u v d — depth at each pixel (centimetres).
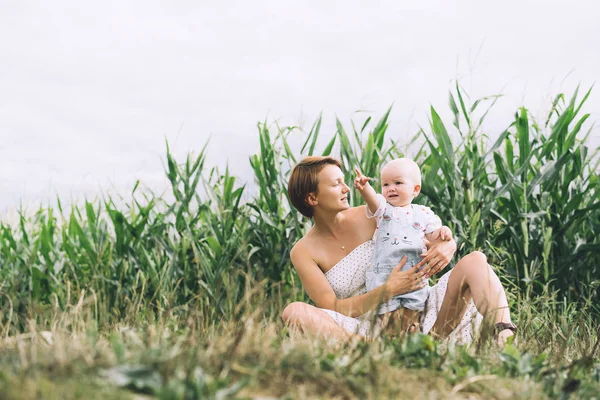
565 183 477
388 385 177
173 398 147
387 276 303
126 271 484
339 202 311
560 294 466
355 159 475
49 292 492
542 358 225
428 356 212
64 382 153
